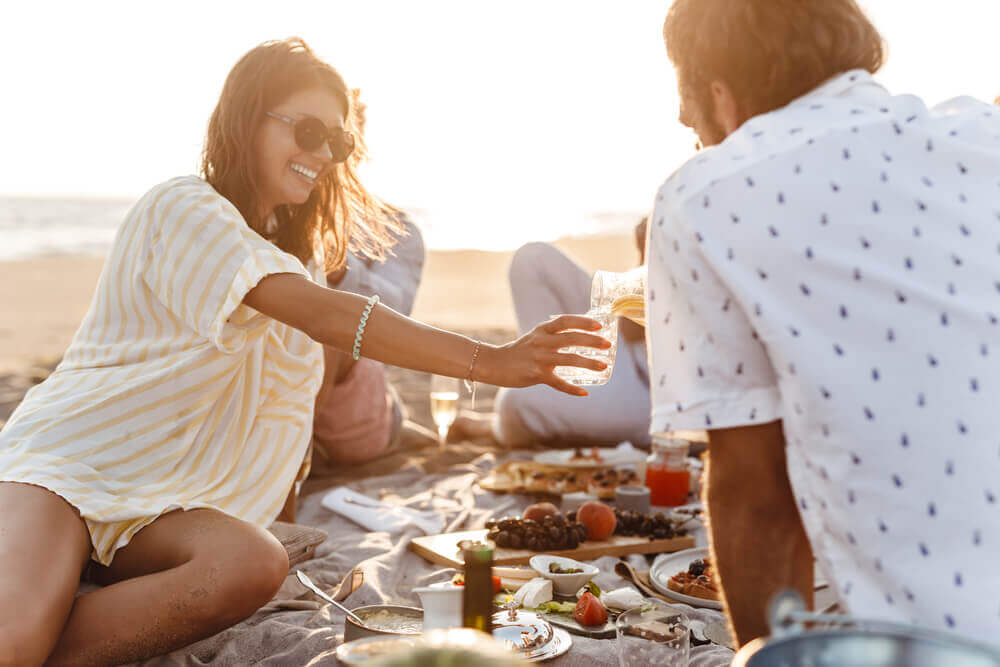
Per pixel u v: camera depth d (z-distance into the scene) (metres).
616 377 5.06
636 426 5.07
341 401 4.63
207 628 2.29
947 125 1.42
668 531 3.29
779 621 1.13
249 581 2.29
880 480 1.28
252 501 2.64
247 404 2.69
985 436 1.27
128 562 2.42
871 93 1.44
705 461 1.53
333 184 2.98
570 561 2.80
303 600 2.79
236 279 2.33
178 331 2.53
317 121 2.61
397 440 5.10
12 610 1.99
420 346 2.23
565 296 5.14
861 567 1.30
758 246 1.34
